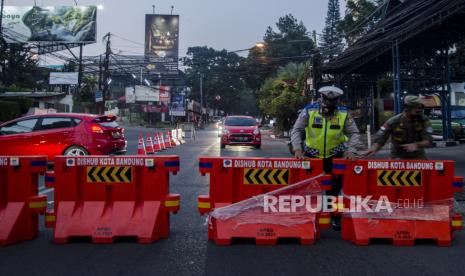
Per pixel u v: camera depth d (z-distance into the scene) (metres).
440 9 17.05
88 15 46.22
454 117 30.45
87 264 5.19
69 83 46.16
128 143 29.33
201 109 89.69
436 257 5.50
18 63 43.84
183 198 9.27
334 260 5.36
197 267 5.09
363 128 33.59
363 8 41.53
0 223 6.00
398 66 22.30
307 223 6.05
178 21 78.62
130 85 85.44
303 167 6.09
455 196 9.27
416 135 6.48
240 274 4.86
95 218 6.06
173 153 21.06
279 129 43.94
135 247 5.84
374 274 4.88
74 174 6.14
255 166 6.11
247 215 6.04
